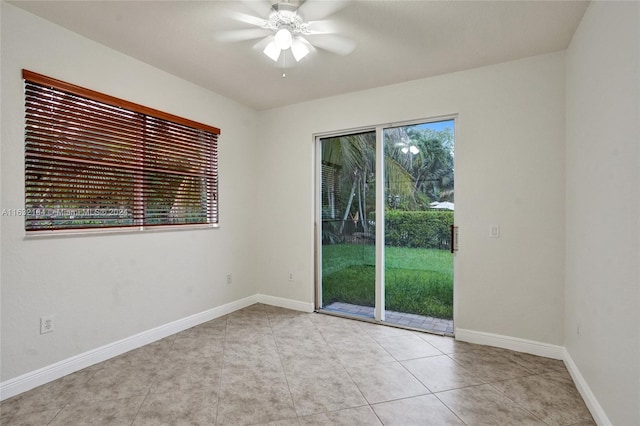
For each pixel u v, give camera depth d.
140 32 2.34
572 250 2.35
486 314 2.86
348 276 3.73
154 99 2.90
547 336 2.62
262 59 2.76
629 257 1.43
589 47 1.97
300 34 2.32
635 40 1.38
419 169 3.30
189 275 3.27
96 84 2.47
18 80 2.06
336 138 3.79
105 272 2.55
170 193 3.08
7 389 2.00
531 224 2.69
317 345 2.85
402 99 3.25
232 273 3.81
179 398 2.02
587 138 2.00
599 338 1.78
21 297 2.08
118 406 1.93
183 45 2.52
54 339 2.24
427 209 3.27
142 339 2.81
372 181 3.56
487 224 2.86
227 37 2.40
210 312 3.50
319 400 2.01
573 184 2.33
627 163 1.46
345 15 2.10
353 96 3.53
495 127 2.82
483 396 2.05
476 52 2.61
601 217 1.76
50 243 2.23
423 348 2.78
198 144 3.37
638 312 1.35
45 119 2.20
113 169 2.60
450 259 3.16
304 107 3.86
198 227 3.36
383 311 3.47
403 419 1.82
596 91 1.85
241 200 3.95
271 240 4.11
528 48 2.54
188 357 2.60
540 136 2.65
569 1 1.94
